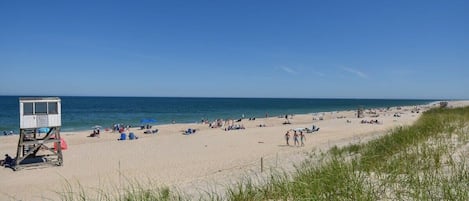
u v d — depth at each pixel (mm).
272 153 21203
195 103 154750
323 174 4902
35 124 19016
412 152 6188
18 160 18406
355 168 5281
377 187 4266
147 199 4863
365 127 39281
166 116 71625
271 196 4871
